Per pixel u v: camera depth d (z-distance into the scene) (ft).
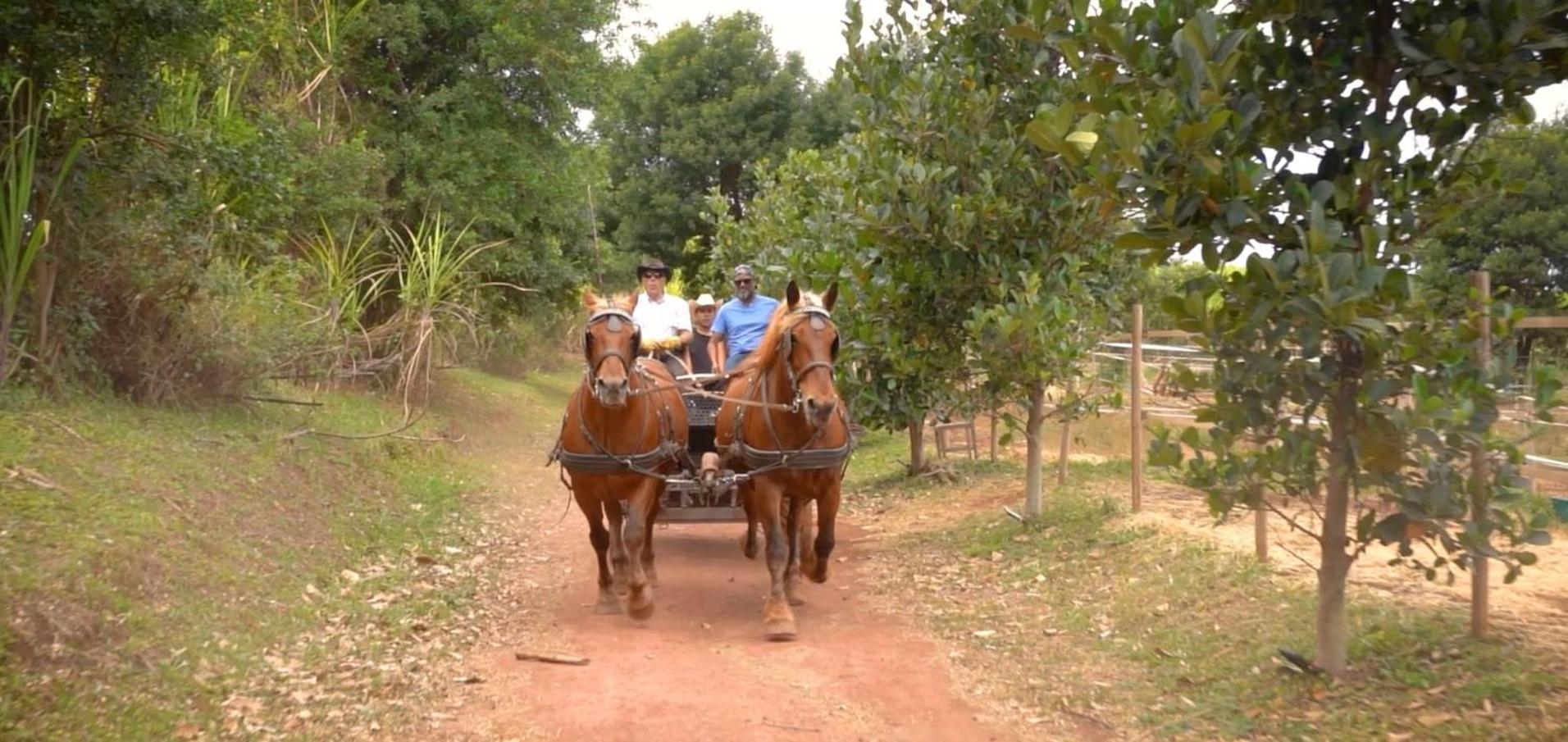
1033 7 18.44
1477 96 16.97
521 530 38.27
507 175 61.16
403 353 51.29
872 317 33.60
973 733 19.39
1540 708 16.53
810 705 20.48
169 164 33.86
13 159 27.99
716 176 116.06
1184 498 36.04
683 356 33.68
